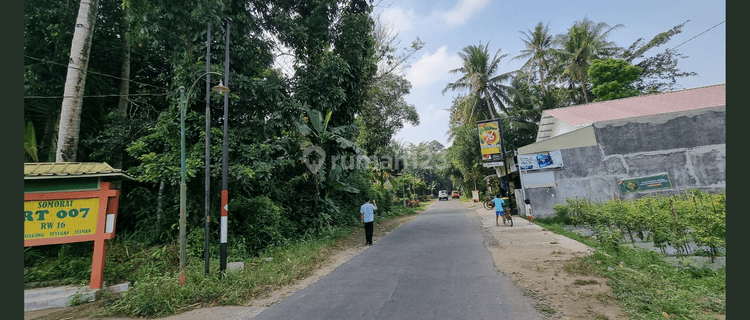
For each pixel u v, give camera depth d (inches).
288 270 262.2
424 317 152.6
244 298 205.5
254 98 370.0
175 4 308.0
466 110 1190.9
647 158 523.2
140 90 475.5
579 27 1098.7
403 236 457.7
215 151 324.5
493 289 189.2
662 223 257.8
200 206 338.3
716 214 242.4
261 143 377.4
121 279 254.7
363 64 555.5
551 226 448.1
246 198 361.1
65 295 220.7
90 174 236.2
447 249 327.6
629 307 151.1
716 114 504.4
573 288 184.5
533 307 158.7
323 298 193.8
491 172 1279.5
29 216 225.8
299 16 476.1
